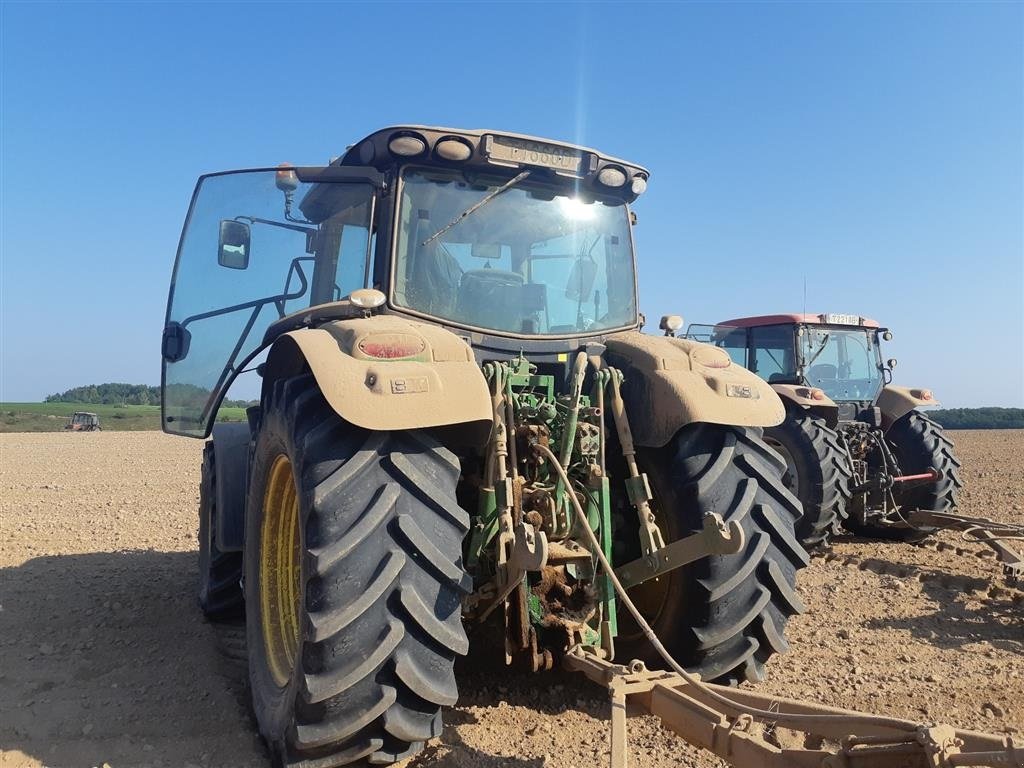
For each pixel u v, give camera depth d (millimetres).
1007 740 1862
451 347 2898
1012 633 4824
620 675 2701
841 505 7336
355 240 3752
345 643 2516
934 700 3711
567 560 3191
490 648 4066
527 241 3885
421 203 3668
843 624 5004
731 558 3221
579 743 3096
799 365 9117
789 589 3324
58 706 3422
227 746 3064
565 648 3088
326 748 2570
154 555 6891
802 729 2242
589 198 4090
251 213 3955
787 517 3416
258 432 3484
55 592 5473
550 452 3156
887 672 4105
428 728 2615
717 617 3199
